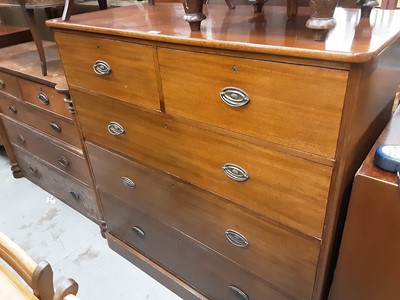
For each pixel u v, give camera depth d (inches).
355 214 29.3
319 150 27.8
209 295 50.4
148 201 49.6
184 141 38.1
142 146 44.1
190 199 42.6
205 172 38.2
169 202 46.1
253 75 28.4
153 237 53.7
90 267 61.0
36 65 65.7
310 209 31.1
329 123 26.2
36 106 64.1
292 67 26.0
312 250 33.3
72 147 62.1
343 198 30.2
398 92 44.6
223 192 37.7
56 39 44.9
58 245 66.0
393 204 27.0
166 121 38.5
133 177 49.2
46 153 70.6
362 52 23.0
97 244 65.9
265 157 31.6
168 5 51.6
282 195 32.4
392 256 29.1
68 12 42.8
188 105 35.0
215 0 48.4
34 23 55.2
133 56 37.1
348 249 31.3
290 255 35.5
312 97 26.1
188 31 33.3
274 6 43.7
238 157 33.8
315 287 35.4
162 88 36.4
